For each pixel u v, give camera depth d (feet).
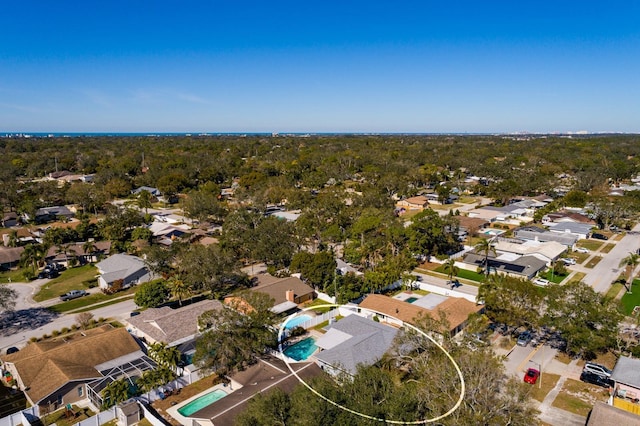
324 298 200.95
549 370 138.31
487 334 154.61
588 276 229.45
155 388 127.65
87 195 382.83
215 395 129.29
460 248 274.36
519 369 138.72
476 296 183.83
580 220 343.26
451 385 99.35
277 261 236.43
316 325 176.04
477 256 253.03
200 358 132.67
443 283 221.66
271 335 142.82
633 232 325.42
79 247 264.93
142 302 186.60
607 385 128.47
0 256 250.57
